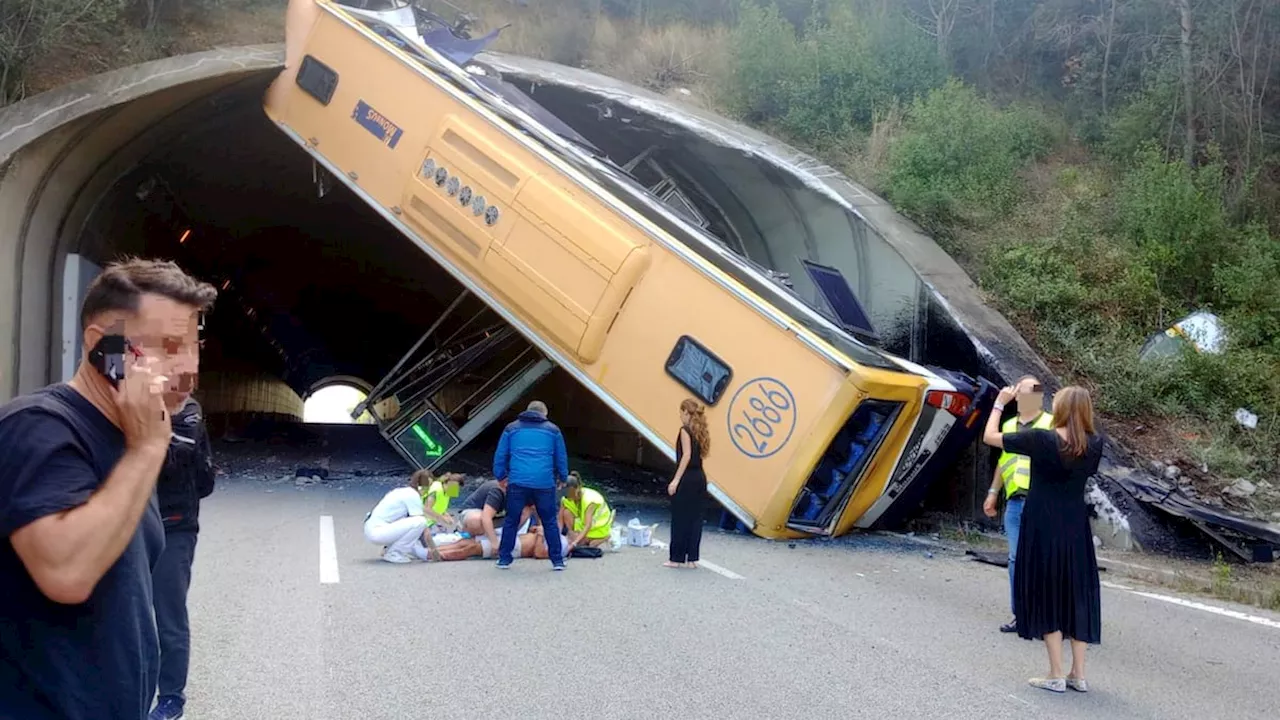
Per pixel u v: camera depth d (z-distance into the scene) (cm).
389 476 1820
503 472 889
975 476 1343
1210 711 546
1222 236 1546
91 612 212
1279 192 1753
